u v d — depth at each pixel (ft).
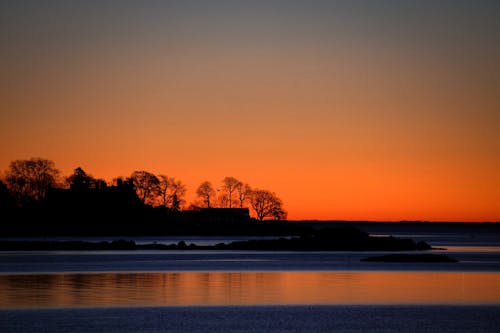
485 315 565.94
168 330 501.97
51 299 650.84
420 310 591.78
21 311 579.07
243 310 588.91
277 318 549.54
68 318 545.85
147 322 529.86
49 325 516.73
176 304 622.13
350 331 500.74
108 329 504.02
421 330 504.02
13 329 501.97
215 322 531.50
